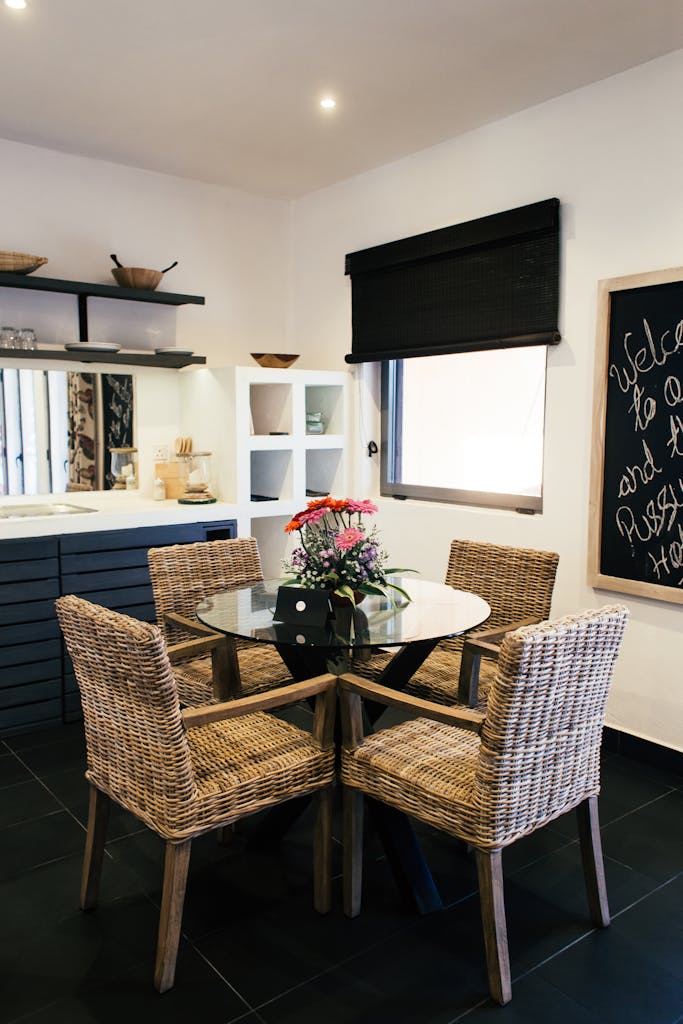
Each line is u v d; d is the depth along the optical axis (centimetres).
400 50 290
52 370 409
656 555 312
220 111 349
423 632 228
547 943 211
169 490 439
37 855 252
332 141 388
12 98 336
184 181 450
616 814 282
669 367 302
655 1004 189
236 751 213
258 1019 183
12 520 348
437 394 427
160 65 303
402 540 435
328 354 478
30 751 334
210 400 429
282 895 233
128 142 390
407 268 413
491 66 305
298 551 252
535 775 188
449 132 377
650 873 244
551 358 349
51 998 189
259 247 486
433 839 267
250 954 206
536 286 349
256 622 243
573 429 342
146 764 190
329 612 243
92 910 223
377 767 207
